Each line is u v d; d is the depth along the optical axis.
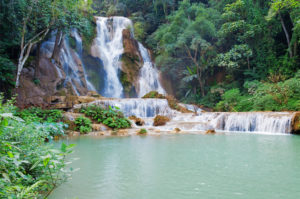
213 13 30.02
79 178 4.06
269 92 17.30
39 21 18.70
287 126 12.12
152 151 6.82
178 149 7.13
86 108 15.15
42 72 20.05
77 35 26.64
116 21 32.50
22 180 2.92
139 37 34.38
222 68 28.50
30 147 3.39
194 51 29.81
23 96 17.03
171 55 30.28
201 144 8.20
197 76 27.53
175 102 21.72
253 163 5.18
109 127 13.68
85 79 25.53
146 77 30.81
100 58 28.08
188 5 30.59
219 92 24.86
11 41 18.34
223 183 3.77
